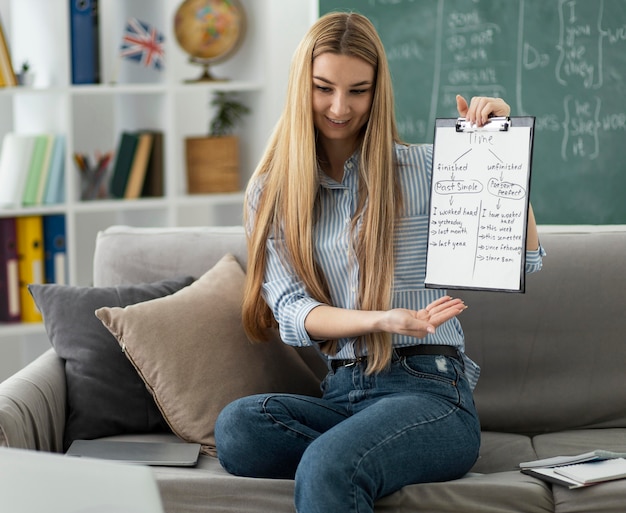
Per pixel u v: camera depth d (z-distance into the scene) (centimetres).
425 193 195
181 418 201
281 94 405
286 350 215
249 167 399
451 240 184
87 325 215
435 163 187
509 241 179
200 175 388
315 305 191
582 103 358
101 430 208
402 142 199
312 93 191
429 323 174
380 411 173
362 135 198
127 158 372
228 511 172
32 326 347
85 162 368
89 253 388
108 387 210
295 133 193
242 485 173
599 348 223
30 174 354
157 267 234
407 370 187
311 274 196
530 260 194
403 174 195
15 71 375
